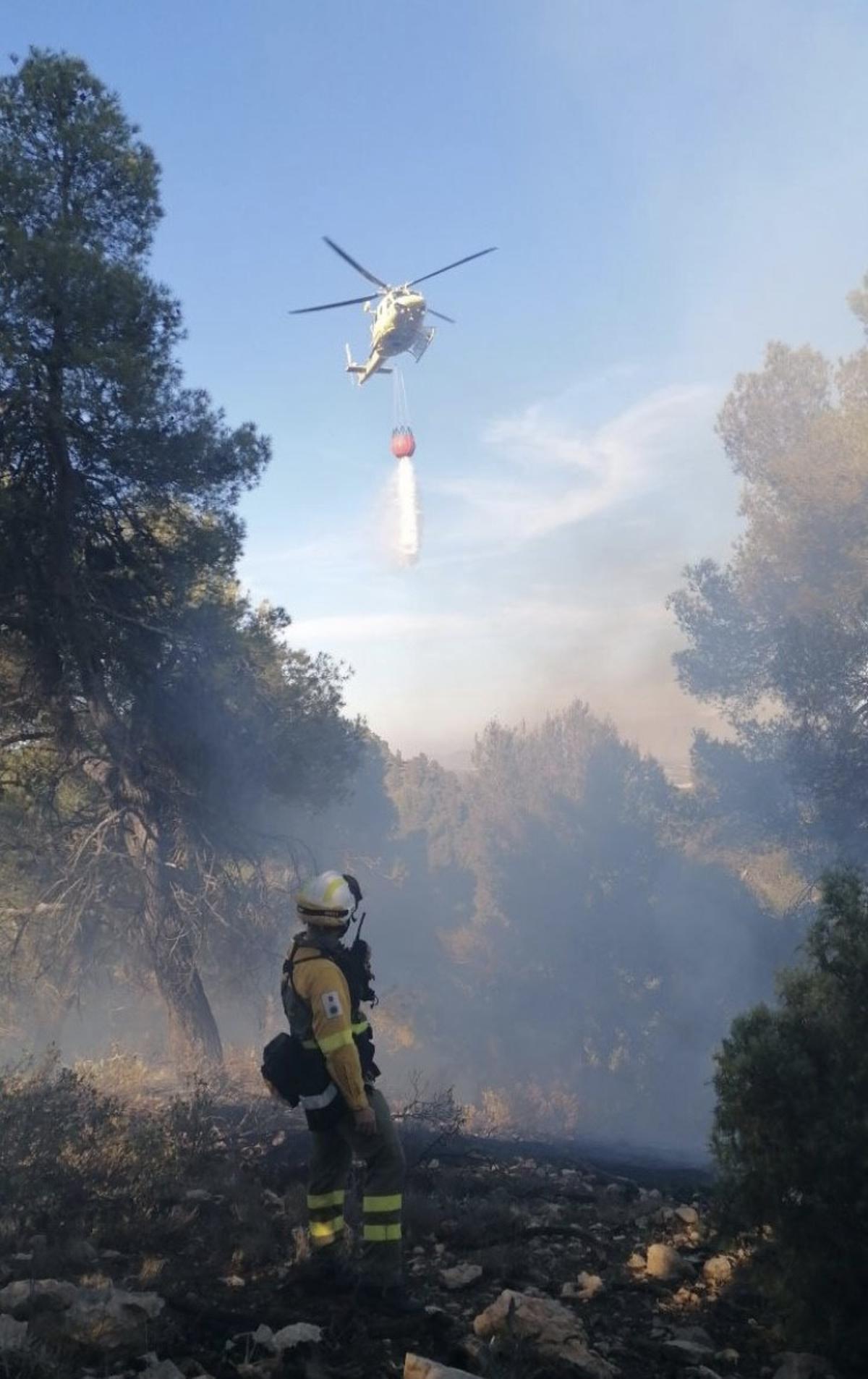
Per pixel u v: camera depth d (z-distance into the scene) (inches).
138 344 583.2
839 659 768.9
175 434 606.2
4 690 613.9
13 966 616.4
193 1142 268.4
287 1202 229.9
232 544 636.7
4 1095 247.8
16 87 581.6
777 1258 168.1
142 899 608.4
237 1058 584.7
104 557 617.9
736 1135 175.0
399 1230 179.5
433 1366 143.3
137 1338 153.8
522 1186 282.8
